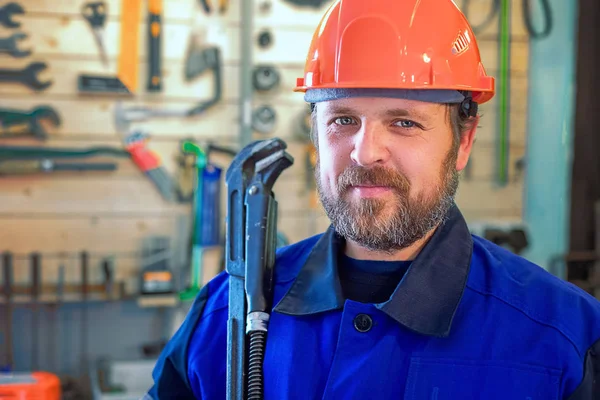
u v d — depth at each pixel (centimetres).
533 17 301
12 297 264
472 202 304
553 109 304
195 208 275
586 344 92
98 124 276
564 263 303
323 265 105
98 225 279
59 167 270
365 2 98
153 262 275
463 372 91
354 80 95
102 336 284
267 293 105
